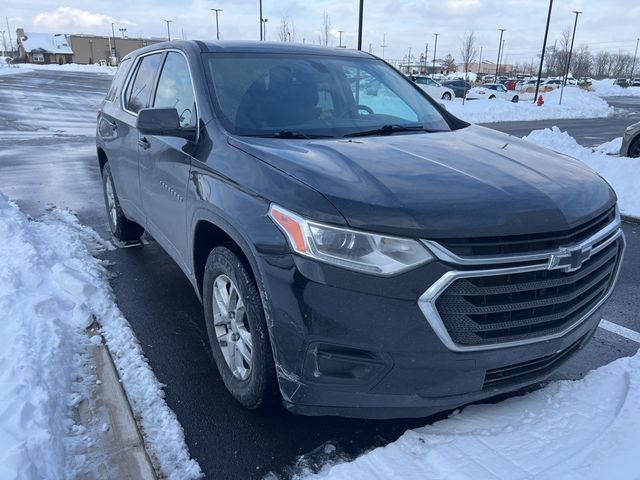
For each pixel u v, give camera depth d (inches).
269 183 99.0
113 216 221.0
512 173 104.7
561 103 1321.4
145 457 98.3
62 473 92.0
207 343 144.3
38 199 295.0
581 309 106.5
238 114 128.6
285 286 91.4
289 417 113.7
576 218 95.7
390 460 95.6
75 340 136.9
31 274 165.3
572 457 94.1
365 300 87.0
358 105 146.3
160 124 124.5
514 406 111.0
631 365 125.1
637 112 1256.8
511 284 90.0
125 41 4069.9
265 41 163.9
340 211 88.3
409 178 97.8
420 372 89.4
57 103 945.5
